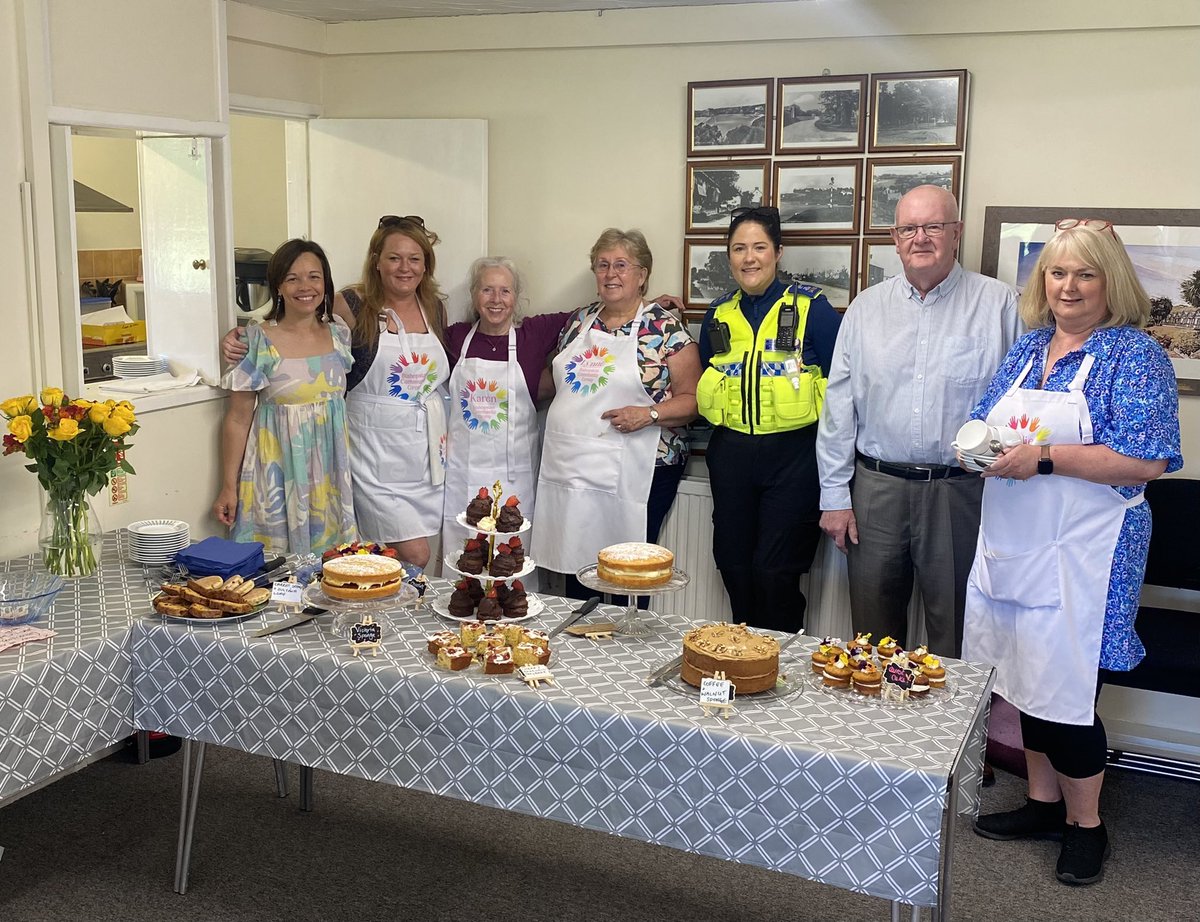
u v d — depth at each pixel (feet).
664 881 10.52
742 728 7.79
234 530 13.19
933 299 11.66
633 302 13.76
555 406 14.02
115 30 11.56
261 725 9.19
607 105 14.48
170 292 13.15
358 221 15.70
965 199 13.07
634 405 13.65
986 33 12.64
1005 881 10.57
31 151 10.84
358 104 15.71
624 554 9.43
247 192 19.72
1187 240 12.11
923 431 11.68
